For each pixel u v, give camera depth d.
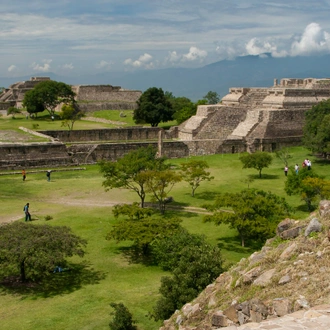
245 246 37.78
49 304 27.64
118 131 90.88
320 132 72.56
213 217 38.06
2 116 118.06
